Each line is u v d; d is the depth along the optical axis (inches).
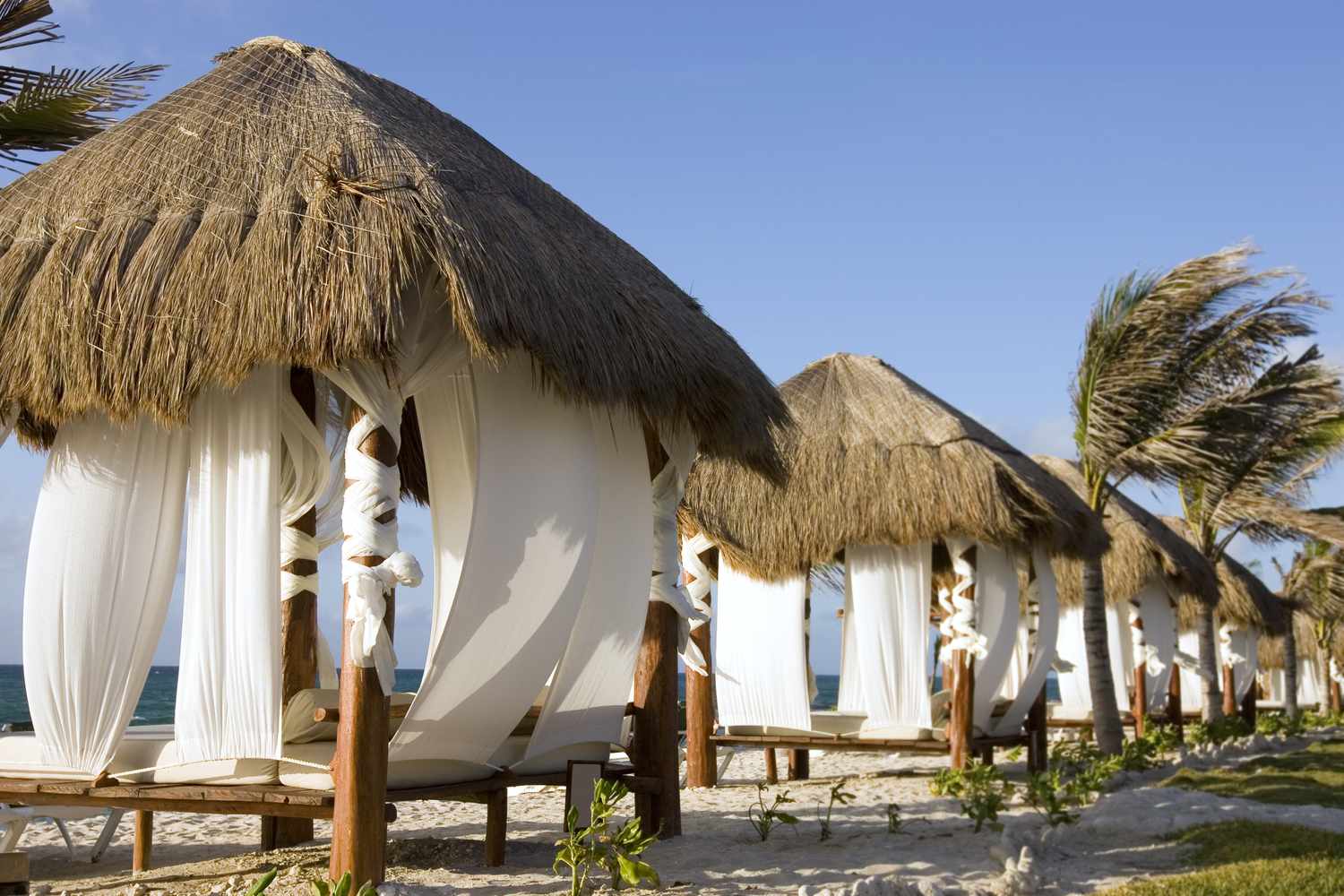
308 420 239.6
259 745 205.0
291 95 230.1
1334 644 1197.1
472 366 218.1
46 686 213.3
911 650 426.3
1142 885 220.4
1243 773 450.6
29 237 216.1
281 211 197.6
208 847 289.0
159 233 201.9
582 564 229.9
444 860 246.4
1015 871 223.6
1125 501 662.5
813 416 446.0
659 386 228.8
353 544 195.8
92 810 273.1
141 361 190.9
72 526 215.3
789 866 243.0
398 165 207.2
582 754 255.9
